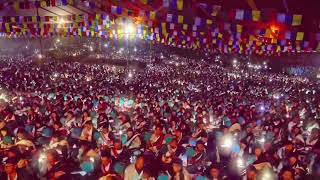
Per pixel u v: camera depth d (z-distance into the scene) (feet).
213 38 69.87
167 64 179.01
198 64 180.34
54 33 91.61
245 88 95.55
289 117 45.32
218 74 146.10
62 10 60.80
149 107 48.26
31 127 33.06
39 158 24.71
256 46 76.13
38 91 66.33
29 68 132.46
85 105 46.44
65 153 26.58
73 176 23.50
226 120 40.34
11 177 22.47
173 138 28.99
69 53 177.78
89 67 147.74
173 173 23.84
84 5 53.93
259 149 25.62
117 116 40.93
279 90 92.63
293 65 137.18
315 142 32.27
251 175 22.58
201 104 52.08
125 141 30.94
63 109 43.11
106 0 51.19
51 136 29.78
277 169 25.79
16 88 70.49
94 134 31.17
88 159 25.25
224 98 66.59
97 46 180.45
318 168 25.52
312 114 49.26
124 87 82.79
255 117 43.52
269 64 154.81
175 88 85.30
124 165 24.36
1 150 26.22
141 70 152.56
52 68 134.21
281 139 33.65
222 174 24.56
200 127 33.19
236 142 30.40
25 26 79.61
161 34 80.53
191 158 27.20
